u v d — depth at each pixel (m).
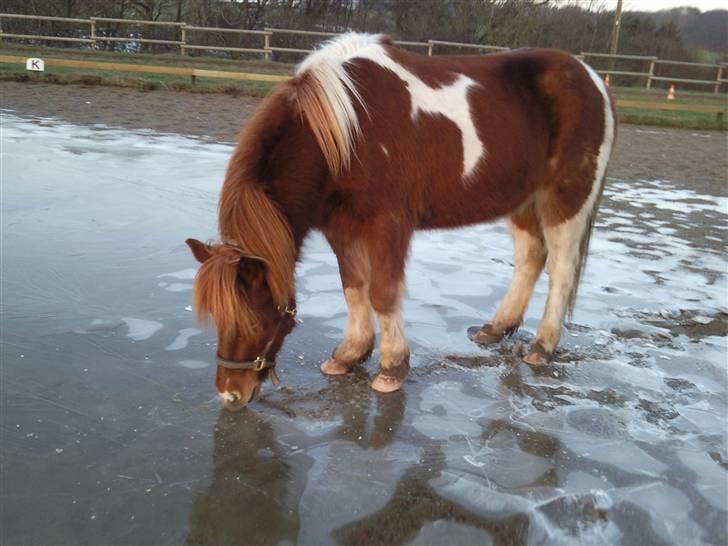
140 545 2.02
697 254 5.31
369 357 3.32
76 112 10.17
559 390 3.12
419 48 18.75
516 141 3.12
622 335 3.76
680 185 8.15
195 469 2.40
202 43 19.00
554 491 2.35
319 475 2.40
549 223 3.39
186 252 4.59
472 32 20.25
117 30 19.27
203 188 6.22
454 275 4.58
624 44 22.17
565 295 3.40
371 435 2.68
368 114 2.74
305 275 4.39
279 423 2.73
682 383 3.22
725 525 2.23
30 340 3.26
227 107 12.06
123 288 3.94
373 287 2.89
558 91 3.25
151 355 3.20
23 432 2.55
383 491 2.32
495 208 3.21
